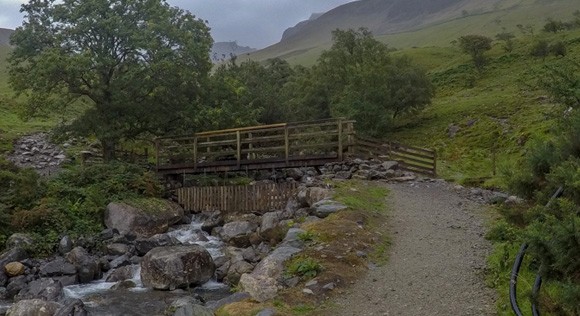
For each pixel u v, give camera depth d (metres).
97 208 22.91
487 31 185.25
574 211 8.40
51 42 30.17
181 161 29.97
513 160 37.00
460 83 83.94
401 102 63.59
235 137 30.75
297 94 68.81
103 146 31.27
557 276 7.81
